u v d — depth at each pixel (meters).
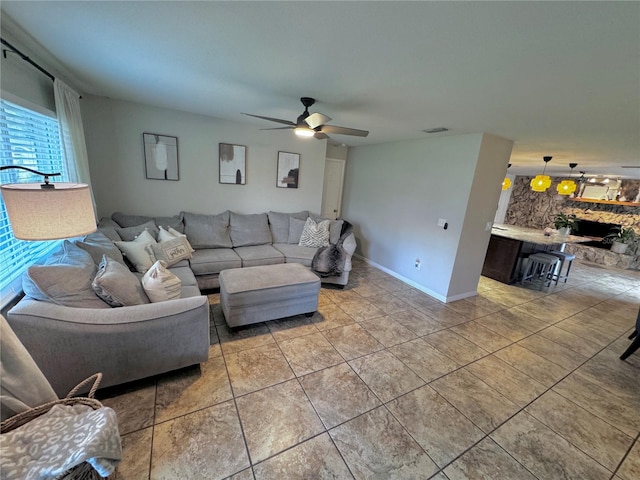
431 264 3.89
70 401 1.27
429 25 1.23
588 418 1.93
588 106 2.03
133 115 3.39
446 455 1.58
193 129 3.77
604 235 7.16
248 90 2.47
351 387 2.04
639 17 1.02
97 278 1.74
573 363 2.57
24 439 1.06
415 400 1.96
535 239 4.56
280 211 4.70
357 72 1.84
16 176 1.87
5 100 1.67
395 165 4.47
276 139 4.39
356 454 1.54
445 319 3.22
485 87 1.87
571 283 5.10
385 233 4.74
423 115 2.72
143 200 3.67
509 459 1.58
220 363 2.18
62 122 2.32
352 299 3.56
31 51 1.93
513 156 4.84
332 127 2.47
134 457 1.43
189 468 1.40
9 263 1.75
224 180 4.13
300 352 2.39
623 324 3.53
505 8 1.06
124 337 1.67
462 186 3.45
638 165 4.59
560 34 1.19
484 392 2.10
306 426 1.69
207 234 3.71
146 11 1.35
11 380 1.15
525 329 3.15
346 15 1.22
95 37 1.66
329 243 4.31
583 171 6.43
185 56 1.85
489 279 4.88
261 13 1.27
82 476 1.03
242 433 1.61
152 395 1.82
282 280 2.75
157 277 2.05
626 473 1.55
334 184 5.88
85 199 1.58
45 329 1.49
